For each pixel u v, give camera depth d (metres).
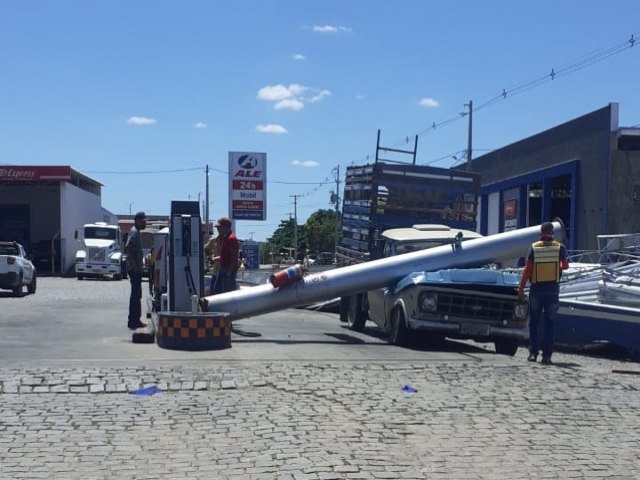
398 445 6.37
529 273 10.19
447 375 8.87
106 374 8.32
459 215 16.89
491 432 6.82
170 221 12.27
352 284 12.02
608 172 27.36
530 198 36.25
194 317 10.28
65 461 5.86
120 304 20.06
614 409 7.72
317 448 6.21
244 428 6.68
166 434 6.51
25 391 7.63
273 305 11.91
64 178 46.50
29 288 25.88
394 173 16.42
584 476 5.85
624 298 12.91
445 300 11.12
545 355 10.12
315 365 9.14
